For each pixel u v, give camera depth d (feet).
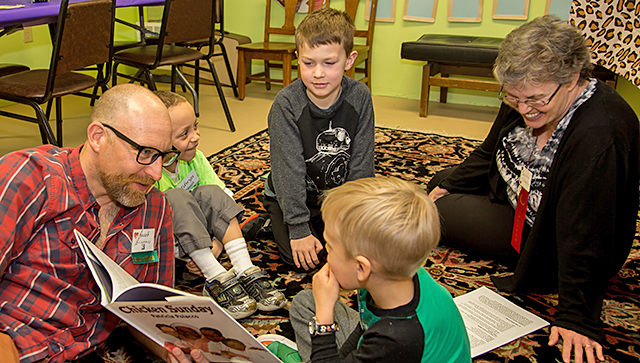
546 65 3.62
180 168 5.16
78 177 3.21
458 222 5.52
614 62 7.78
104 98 3.04
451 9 12.68
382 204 2.57
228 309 4.40
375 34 13.75
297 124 4.97
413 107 12.92
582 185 3.88
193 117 4.61
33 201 3.04
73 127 10.48
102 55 7.63
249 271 4.63
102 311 3.66
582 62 3.68
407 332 2.62
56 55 6.63
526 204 4.59
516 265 4.97
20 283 3.18
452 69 12.14
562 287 4.04
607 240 3.86
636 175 4.16
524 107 3.95
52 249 3.24
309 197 5.50
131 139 2.97
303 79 4.65
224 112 11.33
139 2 9.61
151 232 3.62
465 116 12.08
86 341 3.53
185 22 9.41
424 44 11.26
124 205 3.28
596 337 3.86
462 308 4.46
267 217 6.16
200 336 3.13
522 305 4.70
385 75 14.05
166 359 3.67
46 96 6.82
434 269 5.37
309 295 3.80
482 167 5.56
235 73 14.15
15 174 2.99
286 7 13.88
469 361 2.96
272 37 14.71
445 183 5.88
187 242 4.38
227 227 4.74
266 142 9.64
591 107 4.01
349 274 2.80
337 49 4.45
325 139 5.04
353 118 5.06
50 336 3.26
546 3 11.80
